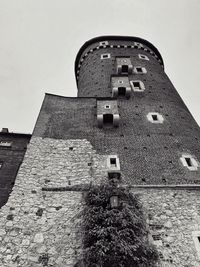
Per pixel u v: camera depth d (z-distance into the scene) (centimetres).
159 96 2345
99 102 2091
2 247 1166
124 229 1089
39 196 1410
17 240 1198
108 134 1880
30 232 1235
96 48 3238
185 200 1388
